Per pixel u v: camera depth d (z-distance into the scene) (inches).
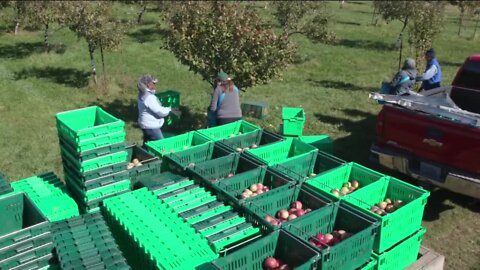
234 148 250.2
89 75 564.4
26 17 731.4
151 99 288.8
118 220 186.5
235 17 355.6
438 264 208.4
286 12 637.3
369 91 533.0
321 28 639.1
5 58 646.5
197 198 204.7
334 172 229.5
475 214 269.3
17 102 459.5
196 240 174.2
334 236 186.5
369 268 185.3
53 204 196.4
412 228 199.8
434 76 381.4
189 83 545.0
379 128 275.0
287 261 174.4
